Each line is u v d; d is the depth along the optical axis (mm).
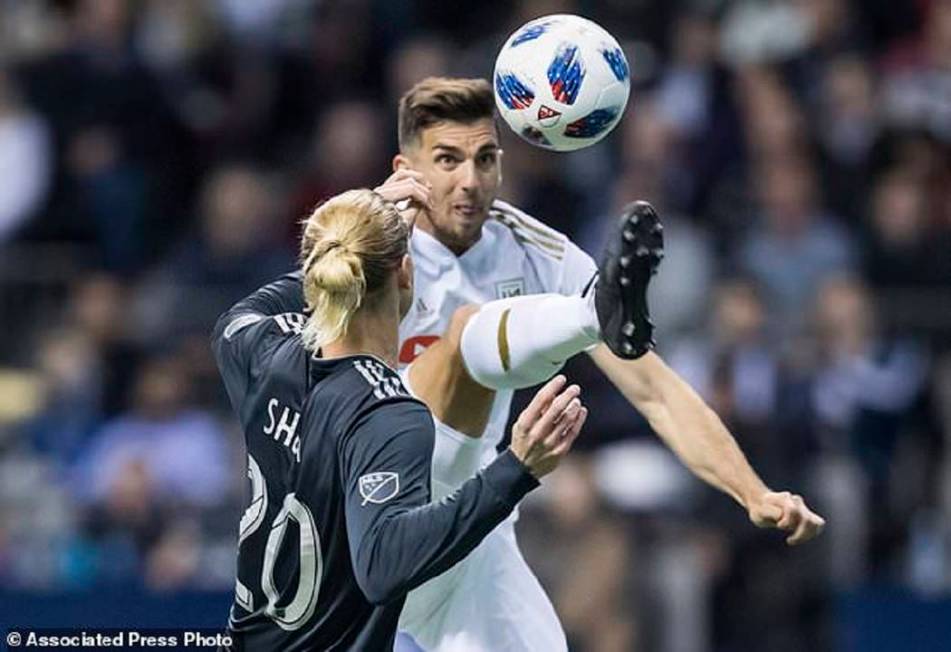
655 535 36000
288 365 19234
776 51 45969
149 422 38750
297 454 18812
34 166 44656
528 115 21828
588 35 21844
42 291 41156
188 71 46688
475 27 48031
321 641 19062
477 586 22656
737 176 43406
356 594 18875
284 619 19125
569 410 17750
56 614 30938
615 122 21984
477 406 21688
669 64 45469
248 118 46500
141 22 47125
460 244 22922
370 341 19078
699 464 22641
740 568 35844
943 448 38594
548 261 23328
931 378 39031
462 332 21438
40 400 39625
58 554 37562
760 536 35812
